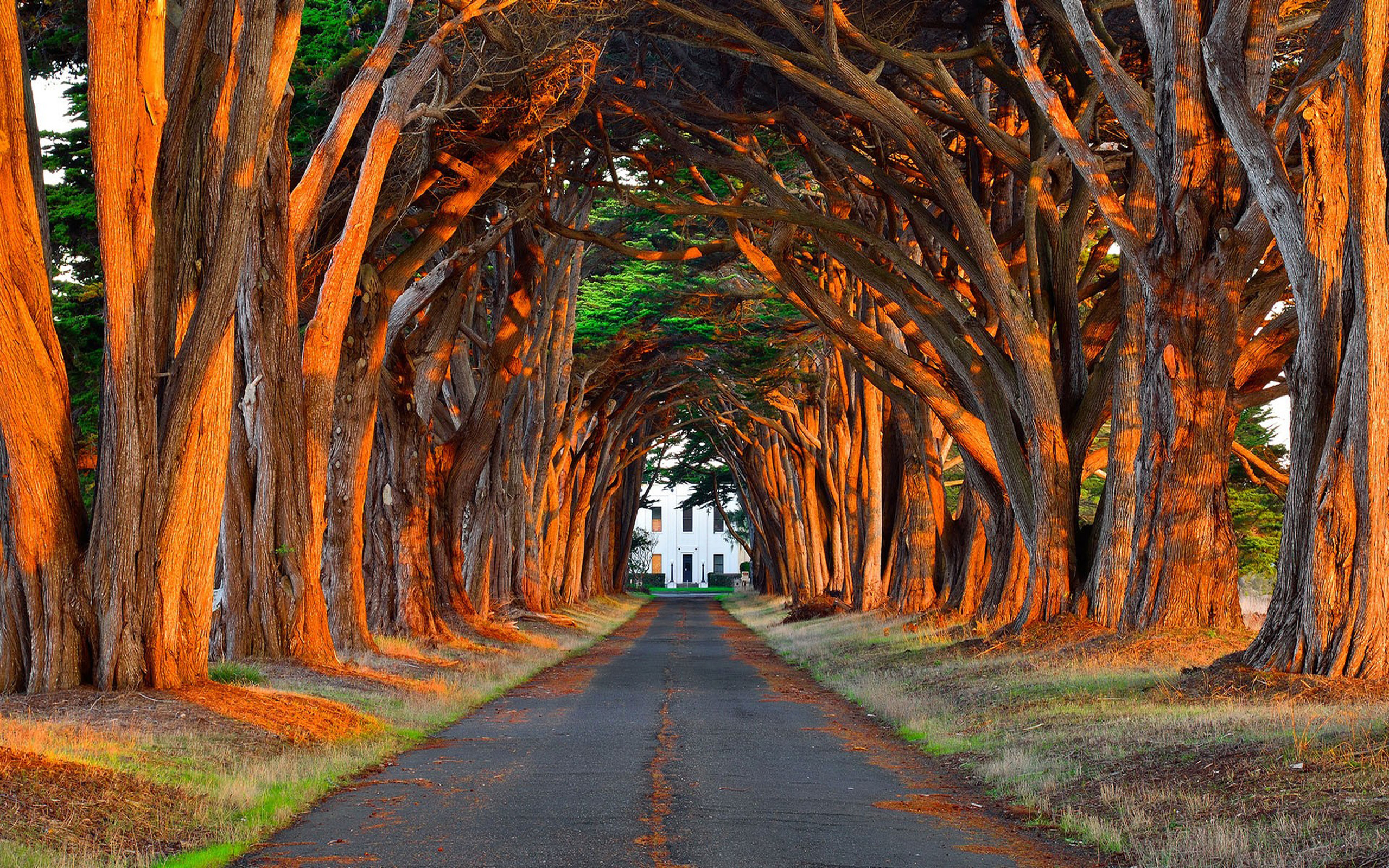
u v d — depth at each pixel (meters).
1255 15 16.69
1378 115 13.16
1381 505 13.38
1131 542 20.98
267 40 15.00
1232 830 8.23
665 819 9.47
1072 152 19.16
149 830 8.57
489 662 25.45
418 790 10.90
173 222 14.84
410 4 19.44
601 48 22.59
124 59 13.45
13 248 13.49
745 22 22.86
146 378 14.12
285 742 12.70
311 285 23.31
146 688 14.05
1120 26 23.31
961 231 22.47
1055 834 9.24
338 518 22.66
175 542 14.50
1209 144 18.19
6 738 10.07
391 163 23.34
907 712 16.61
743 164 25.52
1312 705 12.09
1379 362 13.26
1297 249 14.27
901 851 8.52
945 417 25.47
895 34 22.70
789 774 12.02
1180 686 14.49
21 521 13.84
